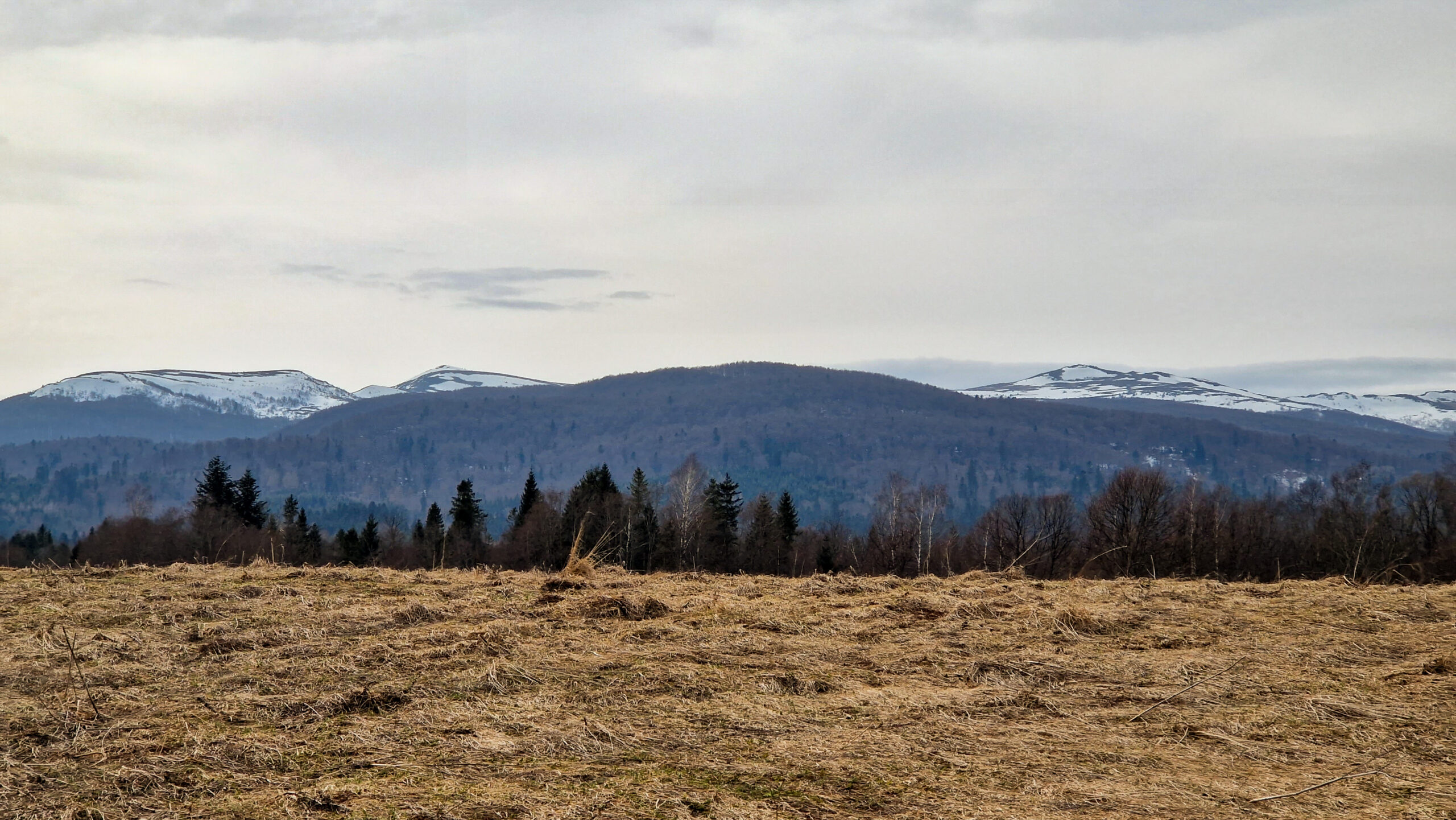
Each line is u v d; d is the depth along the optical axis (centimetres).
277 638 878
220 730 621
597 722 652
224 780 541
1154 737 671
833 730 665
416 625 969
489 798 520
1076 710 729
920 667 848
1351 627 1034
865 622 1047
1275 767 615
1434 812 536
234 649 839
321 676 751
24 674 739
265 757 575
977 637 970
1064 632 984
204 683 732
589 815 502
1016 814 525
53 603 1053
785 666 836
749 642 916
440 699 698
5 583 1213
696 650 876
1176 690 783
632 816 504
